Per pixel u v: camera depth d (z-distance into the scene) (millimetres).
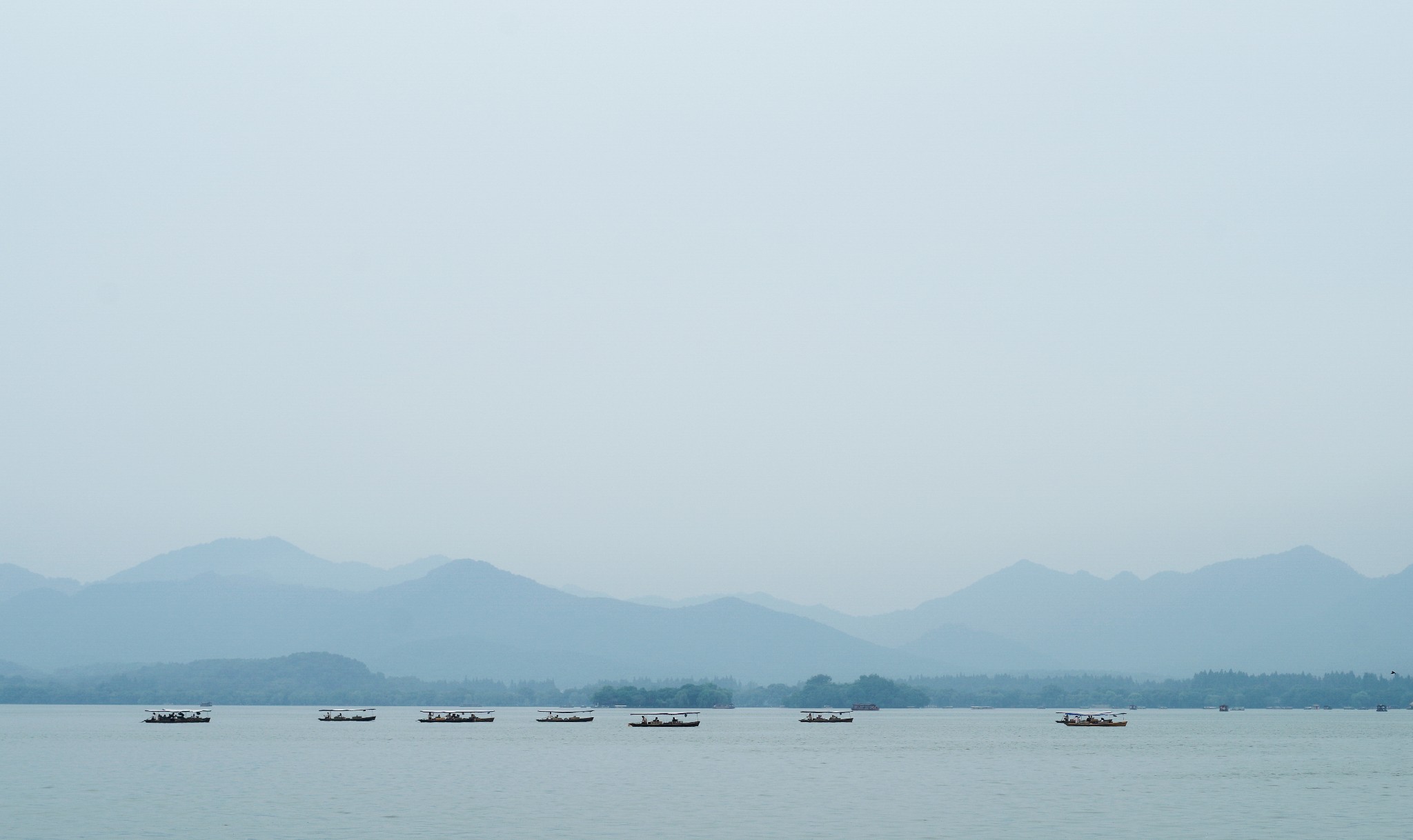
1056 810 113062
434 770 160250
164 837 93312
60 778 143875
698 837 94062
